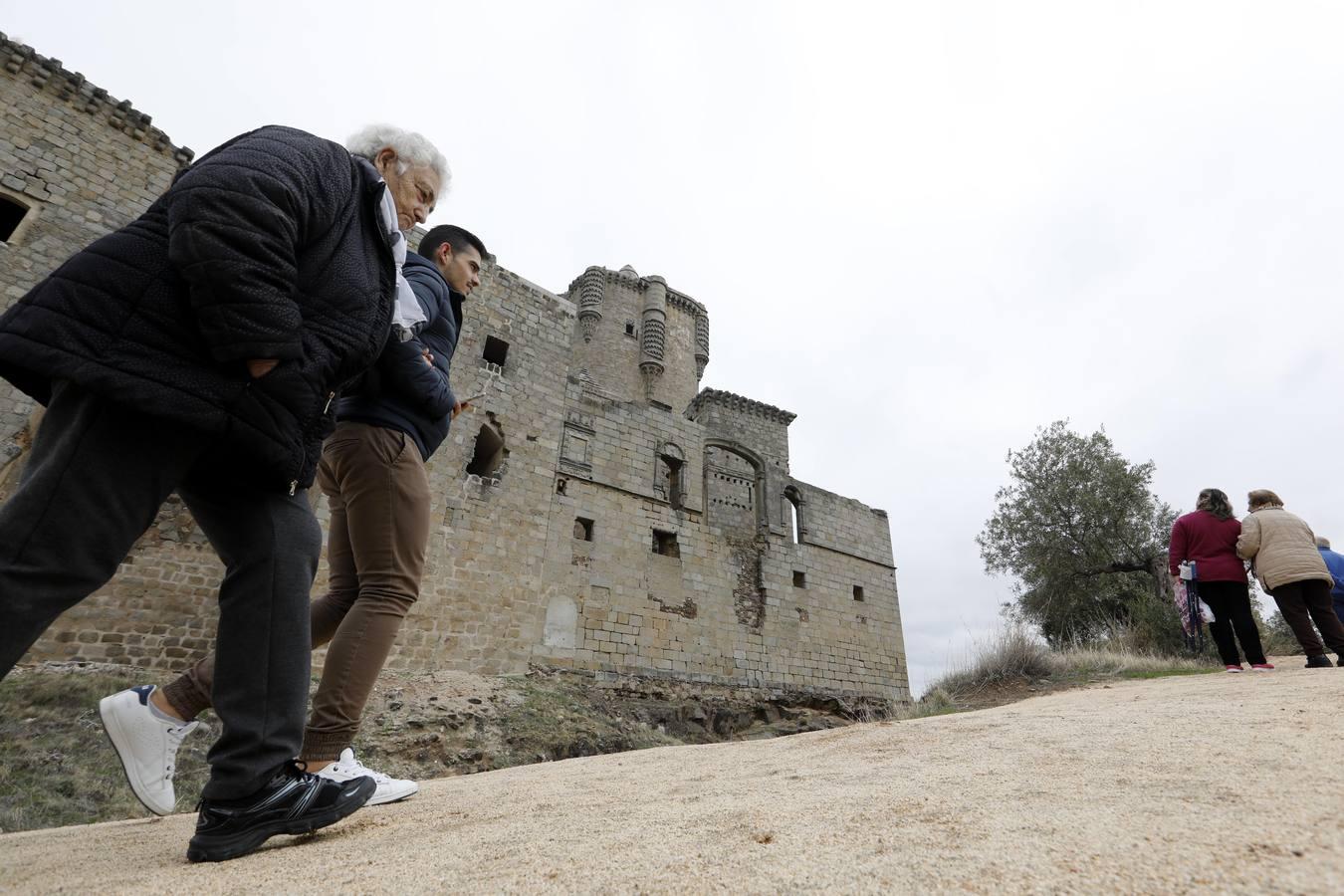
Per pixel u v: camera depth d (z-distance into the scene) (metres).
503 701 12.52
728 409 26.44
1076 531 21.30
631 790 2.60
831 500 25.36
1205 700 3.40
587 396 19.78
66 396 1.51
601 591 17.56
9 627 1.35
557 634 16.19
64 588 1.43
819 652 21.83
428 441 2.90
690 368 32.47
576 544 17.66
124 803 7.18
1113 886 1.01
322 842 1.99
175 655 10.89
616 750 12.46
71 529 1.43
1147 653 13.59
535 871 1.37
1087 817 1.39
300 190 1.76
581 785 2.90
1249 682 4.70
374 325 2.05
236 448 1.70
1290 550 5.93
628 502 19.31
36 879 1.55
